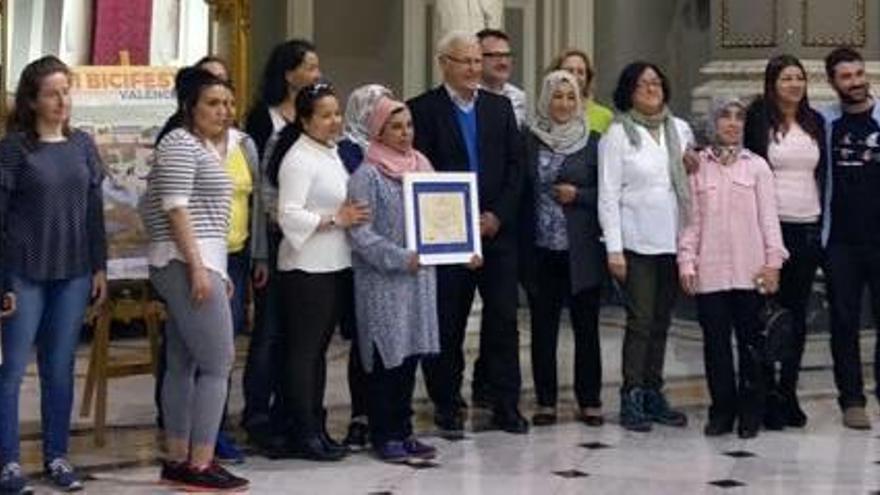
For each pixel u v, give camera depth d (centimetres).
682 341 967
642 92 681
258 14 1113
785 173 684
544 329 697
